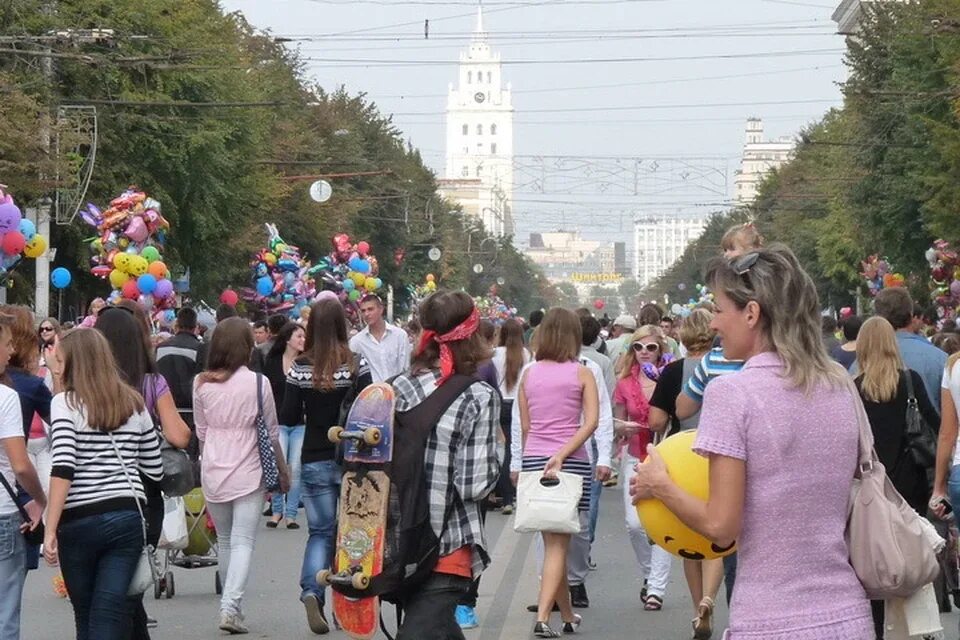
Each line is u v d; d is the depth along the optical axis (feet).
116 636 46.57
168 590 73.20
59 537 46.65
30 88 218.18
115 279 143.64
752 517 27.14
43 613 69.15
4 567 48.70
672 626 65.36
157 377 54.24
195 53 214.28
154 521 48.83
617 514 111.65
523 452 61.46
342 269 255.50
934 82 271.69
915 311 67.41
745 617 27.07
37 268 207.21
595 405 60.80
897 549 27.96
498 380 101.30
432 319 39.86
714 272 28.43
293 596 73.61
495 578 80.89
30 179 196.95
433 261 593.42
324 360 63.16
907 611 32.09
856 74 314.35
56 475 46.09
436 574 39.63
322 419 63.67
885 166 303.48
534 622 66.69
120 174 253.44
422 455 39.19
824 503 27.30
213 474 63.57
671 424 57.82
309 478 63.77
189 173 267.18
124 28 246.06
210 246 294.46
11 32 220.23
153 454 47.98
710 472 27.27
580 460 61.93
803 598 26.99
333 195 441.27
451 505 39.47
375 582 38.73
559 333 61.41
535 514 59.47
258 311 162.40
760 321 27.94
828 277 435.94
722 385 27.37
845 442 27.43
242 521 63.77
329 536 64.13
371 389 39.32
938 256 249.55
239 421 63.46
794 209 502.38
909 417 53.98
